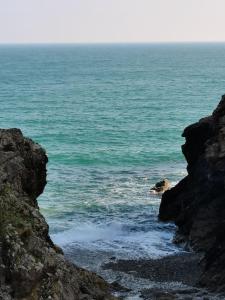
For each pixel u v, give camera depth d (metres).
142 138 84.38
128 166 66.12
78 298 22.98
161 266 36.75
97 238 42.69
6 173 26.47
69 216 47.22
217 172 39.78
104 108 119.94
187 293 31.20
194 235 40.25
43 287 21.44
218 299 29.72
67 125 96.19
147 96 144.25
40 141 81.06
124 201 51.81
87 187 56.06
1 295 20.19
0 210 23.59
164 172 63.34
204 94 148.25
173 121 101.88
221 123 43.81
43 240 23.84
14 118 103.06
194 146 46.50
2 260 21.23
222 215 38.97
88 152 73.25
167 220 46.44
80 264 36.94
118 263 37.38
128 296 30.19
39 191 31.11
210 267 33.97
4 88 163.00
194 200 43.34
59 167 64.38
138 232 44.25
